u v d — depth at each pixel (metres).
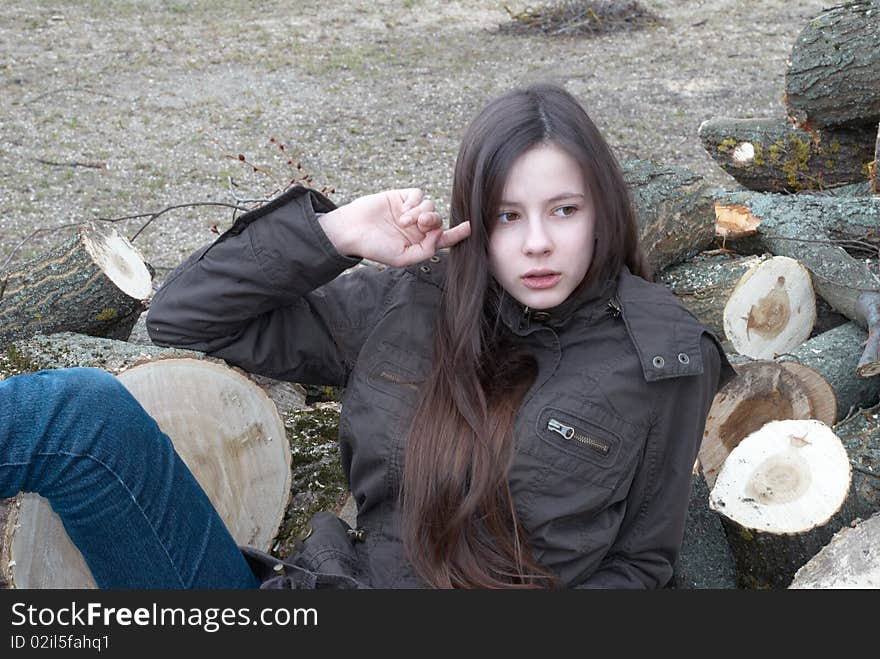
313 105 8.16
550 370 1.71
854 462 2.50
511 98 1.66
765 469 2.26
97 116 7.72
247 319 1.81
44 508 1.92
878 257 3.62
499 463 1.65
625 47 9.84
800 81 4.14
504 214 1.66
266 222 1.76
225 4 11.94
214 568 1.70
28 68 8.98
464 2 11.99
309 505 2.42
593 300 1.72
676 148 6.86
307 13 11.54
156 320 1.80
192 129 7.47
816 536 2.14
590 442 1.64
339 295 1.90
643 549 1.71
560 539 1.64
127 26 10.75
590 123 1.67
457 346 1.70
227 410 2.27
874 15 3.98
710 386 1.74
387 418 1.75
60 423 1.57
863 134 4.25
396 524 1.75
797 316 3.52
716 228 3.67
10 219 5.68
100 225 3.16
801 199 3.85
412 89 8.64
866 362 2.97
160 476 1.65
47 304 2.96
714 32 10.27
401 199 1.75
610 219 1.66
